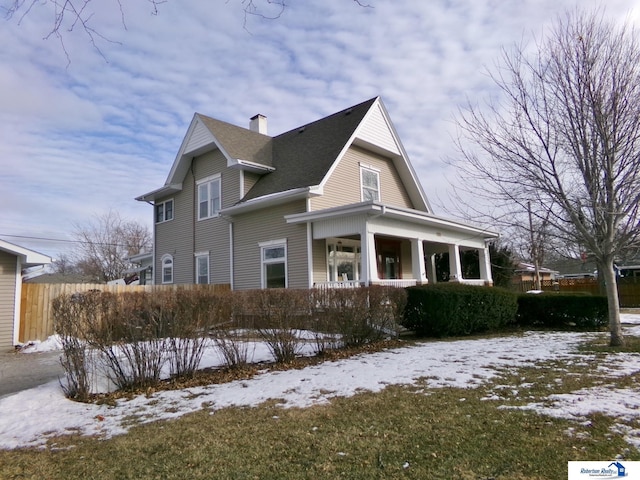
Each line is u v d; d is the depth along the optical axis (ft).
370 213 39.78
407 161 60.08
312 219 43.50
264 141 62.39
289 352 27.22
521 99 29.30
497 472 11.26
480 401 17.30
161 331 22.72
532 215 30.42
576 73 27.22
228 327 25.26
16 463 13.24
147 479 11.78
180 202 65.05
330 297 29.68
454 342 33.45
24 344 38.42
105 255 128.16
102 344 21.24
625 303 75.05
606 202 27.32
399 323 35.35
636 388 18.31
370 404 17.49
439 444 13.21
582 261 37.63
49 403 19.57
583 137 27.12
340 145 50.60
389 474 11.39
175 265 64.85
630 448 12.32
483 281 57.98
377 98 56.18
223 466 12.35
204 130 58.65
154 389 21.75
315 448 13.33
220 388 21.53
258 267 51.31
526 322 45.19
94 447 14.33
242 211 52.75
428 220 45.78
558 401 16.83
